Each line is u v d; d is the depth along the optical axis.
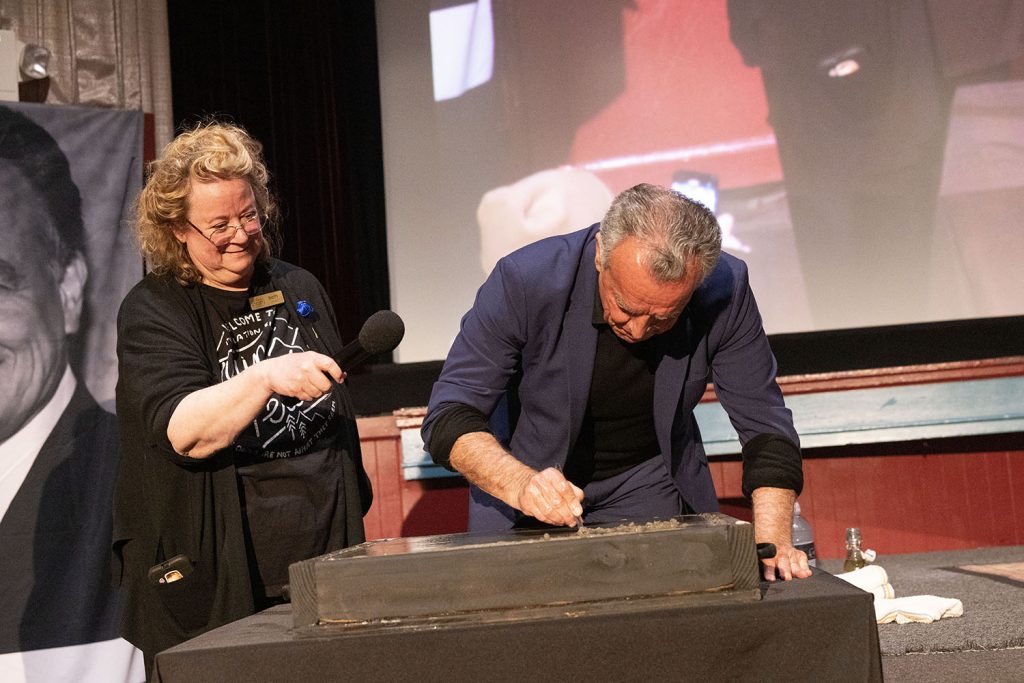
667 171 4.04
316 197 3.99
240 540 1.64
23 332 2.75
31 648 2.68
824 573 1.38
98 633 2.73
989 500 3.73
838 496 3.77
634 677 1.11
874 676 1.11
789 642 1.11
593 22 4.07
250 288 1.82
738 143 4.01
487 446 1.57
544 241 1.78
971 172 3.93
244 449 1.71
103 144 2.88
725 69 4.02
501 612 1.15
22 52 3.33
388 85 4.15
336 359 1.54
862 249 3.96
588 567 1.16
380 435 3.73
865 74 3.96
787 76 3.99
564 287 1.69
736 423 1.81
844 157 3.96
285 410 1.73
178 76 3.91
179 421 1.53
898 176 3.95
